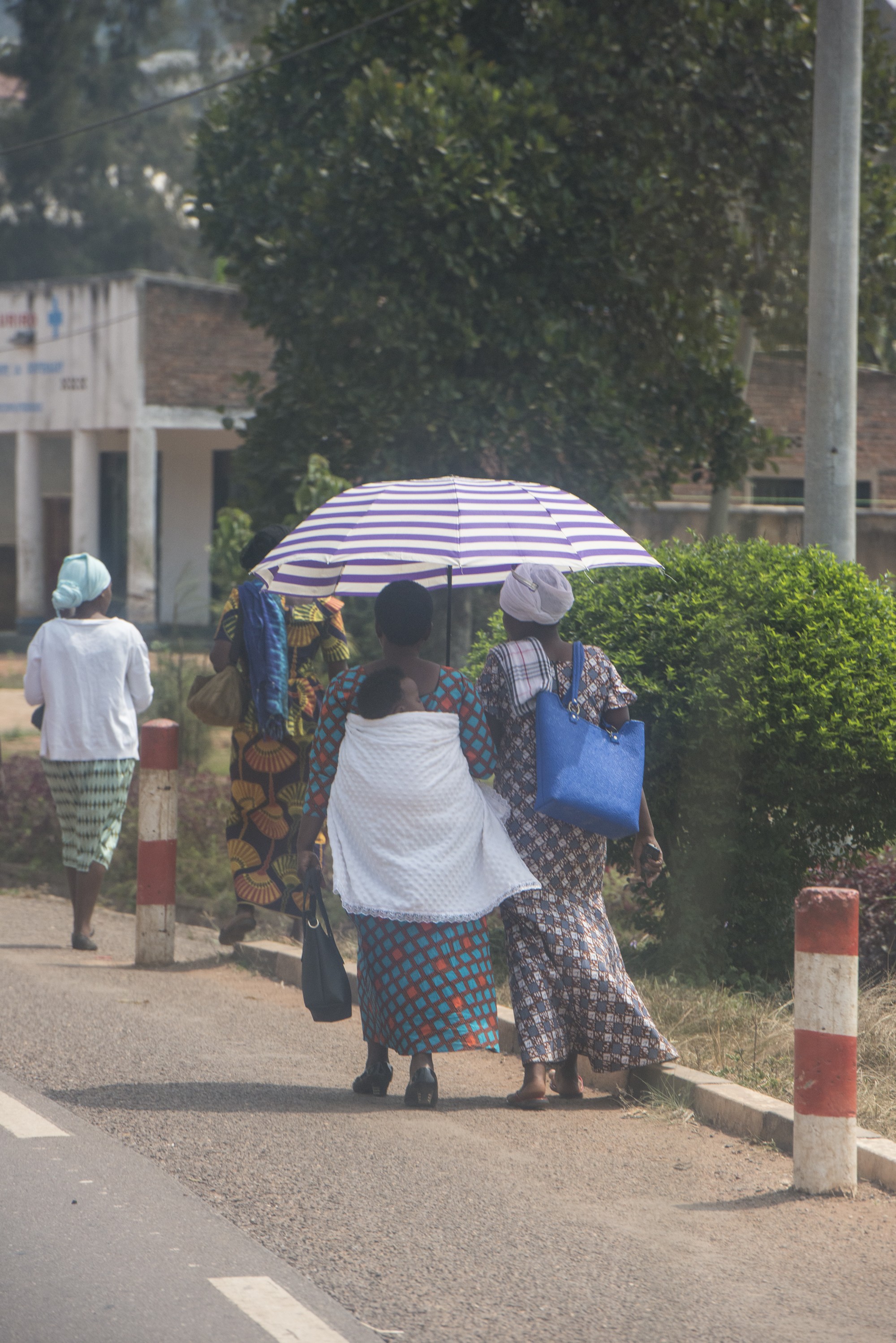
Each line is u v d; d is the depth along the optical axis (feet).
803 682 43.06
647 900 48.01
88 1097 33.94
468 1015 32.78
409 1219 27.22
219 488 203.31
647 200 74.64
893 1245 26.66
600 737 33.42
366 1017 33.83
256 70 77.71
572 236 74.13
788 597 44.29
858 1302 24.23
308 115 76.95
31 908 59.06
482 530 34.88
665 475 80.28
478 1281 24.61
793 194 77.82
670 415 79.36
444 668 33.55
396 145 69.05
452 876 32.48
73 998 43.29
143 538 181.47
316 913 33.94
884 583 47.39
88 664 49.55
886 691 43.93
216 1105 33.78
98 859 50.16
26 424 194.70
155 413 183.73
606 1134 32.78
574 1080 35.53
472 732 33.19
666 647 44.47
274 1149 30.83
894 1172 29.35
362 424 73.15
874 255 79.87
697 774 44.06
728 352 81.76
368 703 32.60
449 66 72.18
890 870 51.72
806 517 55.98
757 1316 23.63
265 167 76.33
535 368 74.33
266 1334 22.36
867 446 167.12
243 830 47.65
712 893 44.93
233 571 82.53
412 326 71.97
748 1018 39.99
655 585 45.98
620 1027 33.94
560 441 73.20
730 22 75.05
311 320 74.90
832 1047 29.01
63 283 188.85
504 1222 27.22
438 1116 33.68
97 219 288.71
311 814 33.55
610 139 76.13
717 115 76.54
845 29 54.95
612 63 75.41
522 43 75.56
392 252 71.82
